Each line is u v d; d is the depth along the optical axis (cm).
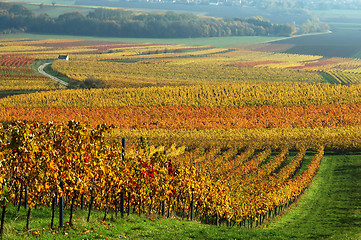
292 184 19975
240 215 14400
